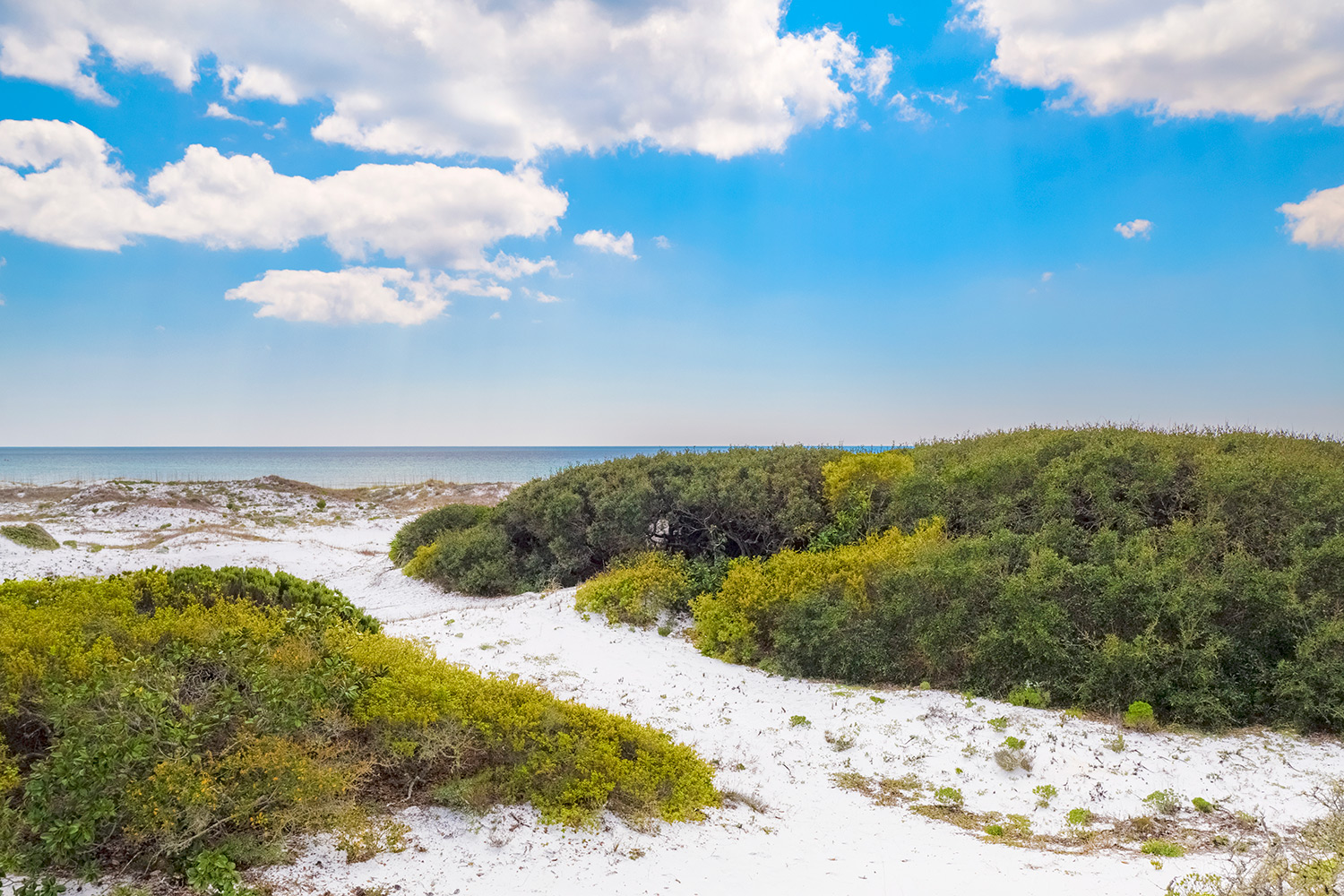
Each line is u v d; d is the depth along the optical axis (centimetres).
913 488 1114
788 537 1237
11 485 3456
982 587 852
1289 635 729
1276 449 1030
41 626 495
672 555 1373
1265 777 598
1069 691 766
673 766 564
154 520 2627
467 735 515
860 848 496
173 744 401
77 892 344
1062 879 438
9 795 382
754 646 967
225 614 591
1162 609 758
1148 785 596
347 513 3159
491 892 389
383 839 427
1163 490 956
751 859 465
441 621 1205
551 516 1472
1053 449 1118
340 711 511
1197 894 388
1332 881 379
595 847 458
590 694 829
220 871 357
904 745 706
